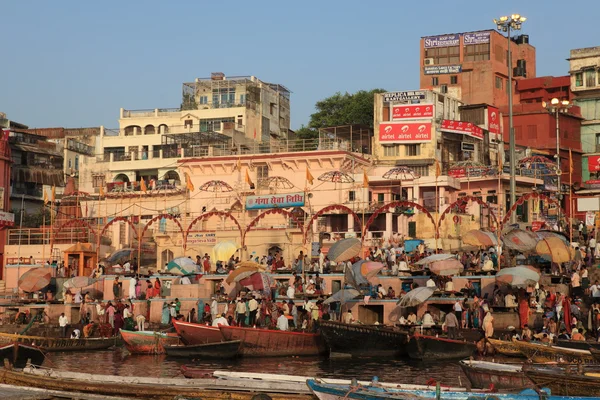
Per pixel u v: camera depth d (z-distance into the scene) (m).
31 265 57.78
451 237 56.84
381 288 43.72
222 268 49.75
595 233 53.47
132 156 77.69
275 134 87.31
